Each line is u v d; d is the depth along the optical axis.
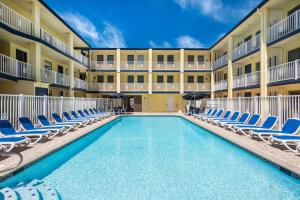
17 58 18.95
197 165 7.70
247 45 22.73
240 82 23.94
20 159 6.78
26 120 10.51
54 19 22.17
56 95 24.92
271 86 18.36
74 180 6.36
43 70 20.12
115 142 11.87
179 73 36.53
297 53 17.19
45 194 5.46
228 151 9.75
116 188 5.80
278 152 7.84
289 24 17.19
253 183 6.18
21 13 19.38
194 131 16.06
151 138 13.11
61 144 9.07
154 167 7.47
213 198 5.29
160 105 36.66
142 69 35.06
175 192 5.59
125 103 36.94
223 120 15.80
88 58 33.38
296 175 5.77
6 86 16.67
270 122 10.91
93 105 25.52
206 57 36.16
